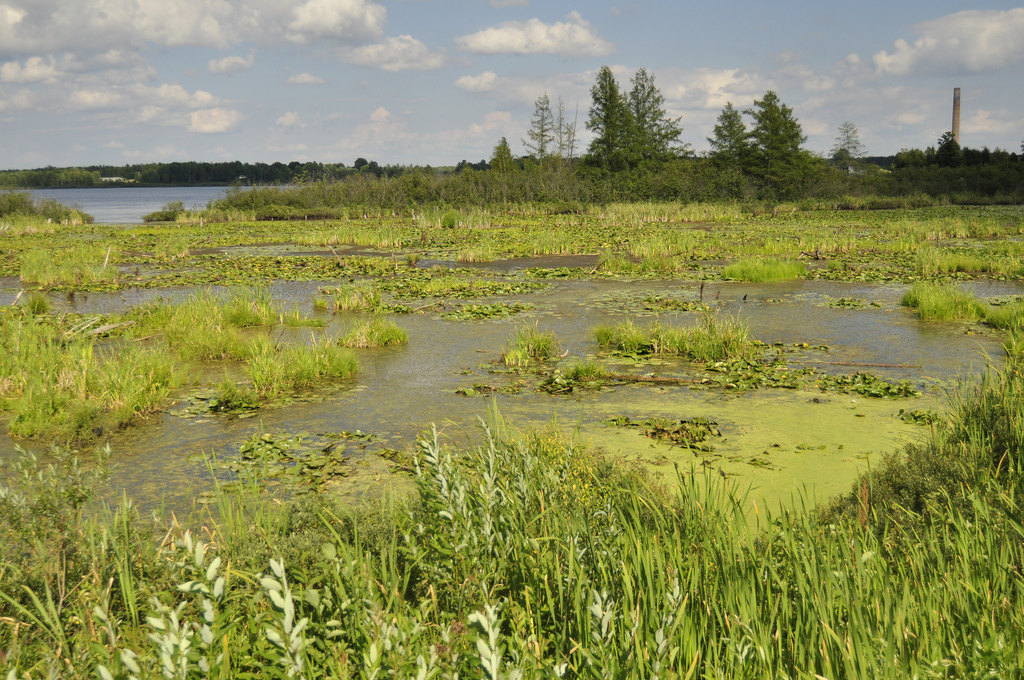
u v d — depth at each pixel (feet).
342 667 7.18
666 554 10.32
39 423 24.30
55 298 55.36
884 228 111.04
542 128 245.65
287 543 12.27
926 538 11.88
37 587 10.28
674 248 81.61
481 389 29.43
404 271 69.15
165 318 41.60
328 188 173.78
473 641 7.67
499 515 10.30
